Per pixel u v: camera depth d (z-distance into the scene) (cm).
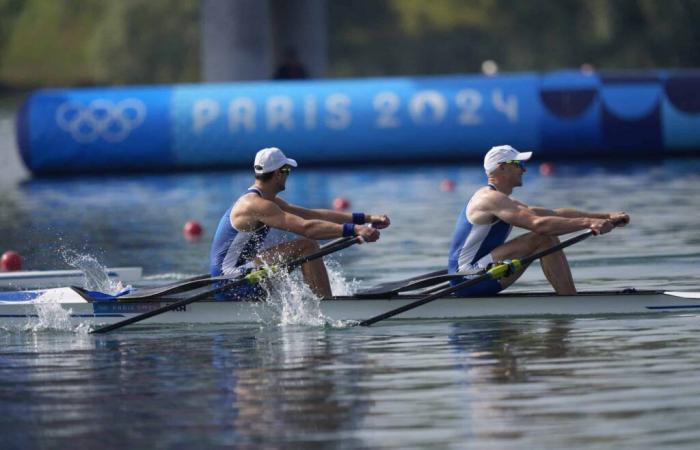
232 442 2409
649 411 2523
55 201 8556
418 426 2477
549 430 2417
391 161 11056
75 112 10750
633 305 3644
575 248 5431
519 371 2931
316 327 3644
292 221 3669
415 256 5375
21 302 3828
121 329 3747
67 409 2712
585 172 9656
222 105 10806
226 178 10138
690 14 19438
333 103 10838
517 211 3625
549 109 10731
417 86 10938
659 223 6228
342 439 2406
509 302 3672
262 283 3725
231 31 12556
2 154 13438
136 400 2775
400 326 3609
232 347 3372
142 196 8788
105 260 5591
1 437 2503
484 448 2320
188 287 3772
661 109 10681
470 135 10756
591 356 3067
